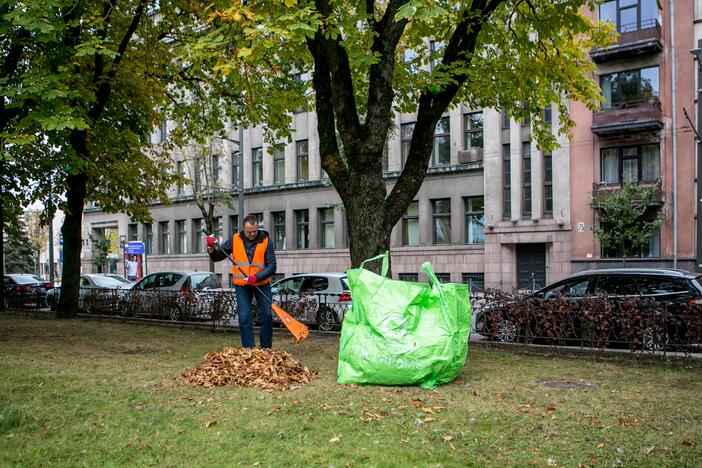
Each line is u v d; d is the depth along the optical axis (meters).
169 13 15.01
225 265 38.50
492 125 28.22
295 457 4.39
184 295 14.52
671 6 24.44
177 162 40.72
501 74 11.86
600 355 8.85
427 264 6.81
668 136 24.48
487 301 10.24
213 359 7.25
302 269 34.91
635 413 5.59
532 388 6.70
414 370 6.53
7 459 4.34
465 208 29.72
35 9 9.43
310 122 34.88
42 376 7.33
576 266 26.19
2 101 11.77
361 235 9.48
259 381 6.71
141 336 12.29
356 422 5.25
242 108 16.12
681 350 8.28
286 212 35.94
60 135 13.47
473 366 8.20
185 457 4.41
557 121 26.58
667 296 9.75
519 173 27.53
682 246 24.08
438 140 30.64
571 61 11.86
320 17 8.29
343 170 9.79
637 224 23.12
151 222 19.19
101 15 12.09
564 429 5.07
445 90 9.91
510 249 27.98
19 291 21.33
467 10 9.75
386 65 9.30
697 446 4.61
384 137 9.44
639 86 25.22
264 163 36.91
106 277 23.62
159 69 15.55
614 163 25.84
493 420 5.34
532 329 9.53
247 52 7.73
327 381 6.95
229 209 38.50
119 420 5.32
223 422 5.26
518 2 10.88
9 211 16.14
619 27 25.16
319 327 13.11
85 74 13.34
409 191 9.82
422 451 4.50
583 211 26.09
